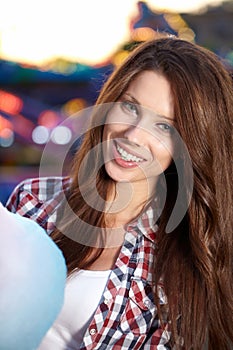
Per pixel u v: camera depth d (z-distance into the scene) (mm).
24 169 5859
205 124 1544
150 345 1690
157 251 1723
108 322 1651
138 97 1549
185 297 1664
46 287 1104
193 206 1633
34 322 1076
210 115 1549
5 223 1130
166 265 1690
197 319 1657
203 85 1541
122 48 5441
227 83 1598
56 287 1132
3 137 5984
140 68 1569
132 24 5410
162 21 5309
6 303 1051
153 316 1710
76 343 1667
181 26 5336
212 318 1686
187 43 1633
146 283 1719
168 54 1562
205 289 1671
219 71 1592
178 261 1688
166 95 1531
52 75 6016
